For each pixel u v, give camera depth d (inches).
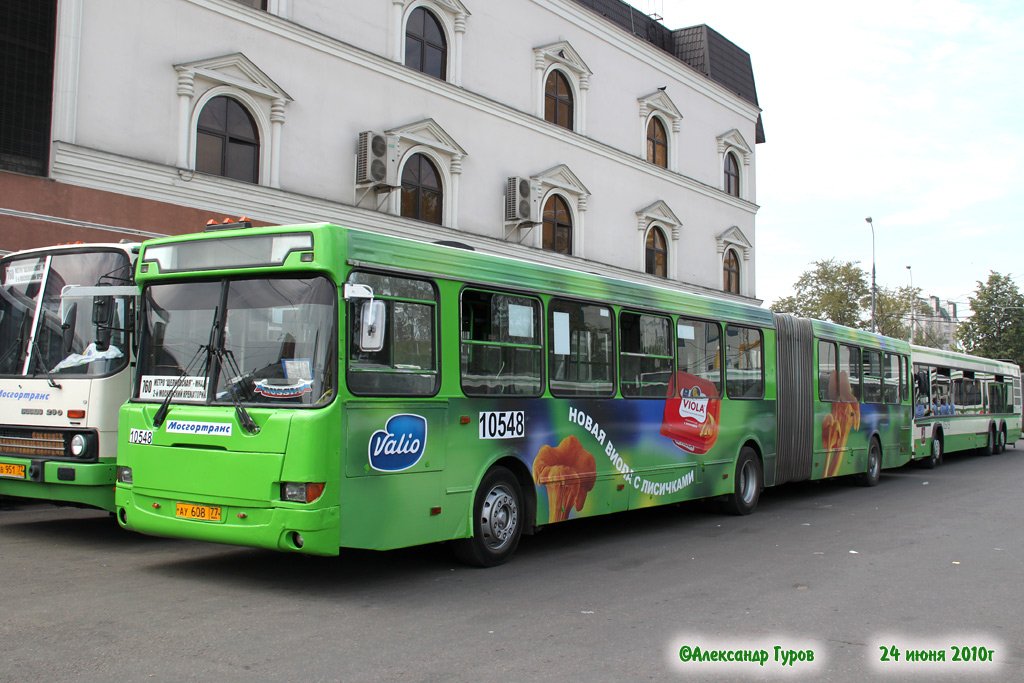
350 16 697.6
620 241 997.2
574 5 935.0
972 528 434.0
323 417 248.2
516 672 196.9
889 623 249.8
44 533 368.5
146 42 570.3
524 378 330.0
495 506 316.8
